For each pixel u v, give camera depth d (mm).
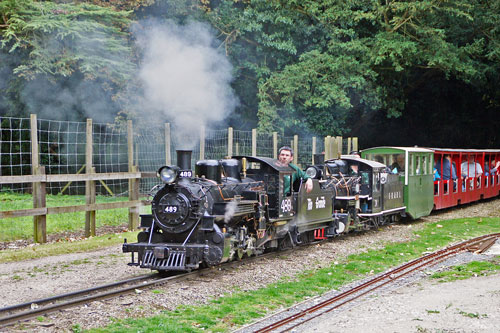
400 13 25562
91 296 7719
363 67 24516
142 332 6500
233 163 10781
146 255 9320
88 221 13906
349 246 13438
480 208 24141
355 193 15680
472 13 27016
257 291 8781
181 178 9422
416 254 12594
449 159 22516
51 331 6418
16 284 8914
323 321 7148
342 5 24969
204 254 9055
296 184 12742
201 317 7246
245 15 24062
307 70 23500
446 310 7547
